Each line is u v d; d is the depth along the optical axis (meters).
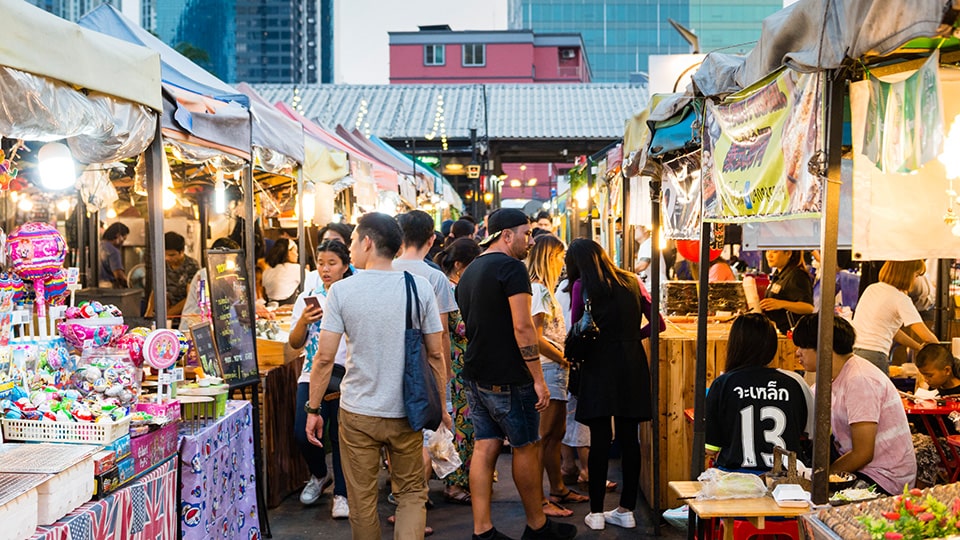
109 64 4.15
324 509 6.38
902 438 4.20
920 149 2.69
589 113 25.95
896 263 5.96
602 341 5.64
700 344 4.92
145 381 4.85
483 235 16.84
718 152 4.39
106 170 6.99
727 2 146.75
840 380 4.26
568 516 6.16
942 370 5.85
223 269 5.51
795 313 7.11
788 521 4.00
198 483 4.36
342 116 26.22
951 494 3.03
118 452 3.67
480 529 5.28
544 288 6.14
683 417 5.98
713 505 3.76
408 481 4.51
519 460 5.34
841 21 2.84
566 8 147.75
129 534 3.70
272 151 7.31
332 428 6.14
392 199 13.41
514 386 5.20
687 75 7.77
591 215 14.18
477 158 24.44
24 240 4.22
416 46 71.88
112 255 10.53
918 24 2.36
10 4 3.45
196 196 10.70
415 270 5.61
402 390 4.39
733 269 10.78
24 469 3.20
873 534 2.76
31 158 7.07
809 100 3.21
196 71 7.07
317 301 5.90
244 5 179.12
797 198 3.33
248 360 5.62
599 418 5.69
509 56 71.88
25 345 3.93
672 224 5.75
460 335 6.48
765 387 4.29
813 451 3.32
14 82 3.48
